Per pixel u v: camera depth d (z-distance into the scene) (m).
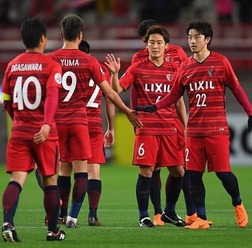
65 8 104.50
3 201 31.95
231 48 90.62
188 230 37.03
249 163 82.88
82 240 33.56
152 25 40.06
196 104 37.38
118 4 104.38
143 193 38.88
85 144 37.81
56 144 32.44
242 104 37.72
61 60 37.41
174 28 93.62
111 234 35.62
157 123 38.91
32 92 31.95
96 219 39.88
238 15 103.19
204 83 37.19
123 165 83.69
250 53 90.00
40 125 32.03
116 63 38.31
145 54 40.50
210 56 37.25
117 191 60.38
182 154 39.56
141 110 37.41
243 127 82.88
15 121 32.31
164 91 38.97
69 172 40.12
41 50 32.47
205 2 105.75
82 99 37.81
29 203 52.72
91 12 105.06
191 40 37.06
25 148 32.12
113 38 94.88
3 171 77.88
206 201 53.12
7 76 32.44
